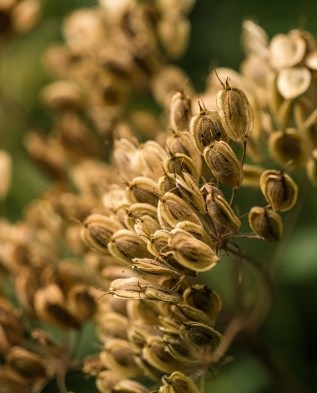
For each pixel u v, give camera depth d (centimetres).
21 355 21
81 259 23
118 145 19
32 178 26
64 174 24
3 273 22
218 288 23
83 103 25
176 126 19
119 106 24
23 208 26
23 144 26
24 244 22
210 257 17
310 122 20
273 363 22
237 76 21
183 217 17
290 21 26
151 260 17
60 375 21
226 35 26
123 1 24
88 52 24
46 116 27
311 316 24
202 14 26
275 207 18
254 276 24
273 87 21
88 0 27
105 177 22
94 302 21
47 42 27
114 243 18
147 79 24
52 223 22
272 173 18
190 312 18
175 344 18
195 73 26
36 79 27
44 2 27
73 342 23
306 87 20
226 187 24
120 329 20
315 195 24
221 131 18
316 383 24
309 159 20
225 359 19
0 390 21
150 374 19
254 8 26
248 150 20
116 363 19
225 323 21
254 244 24
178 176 18
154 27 24
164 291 17
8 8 25
